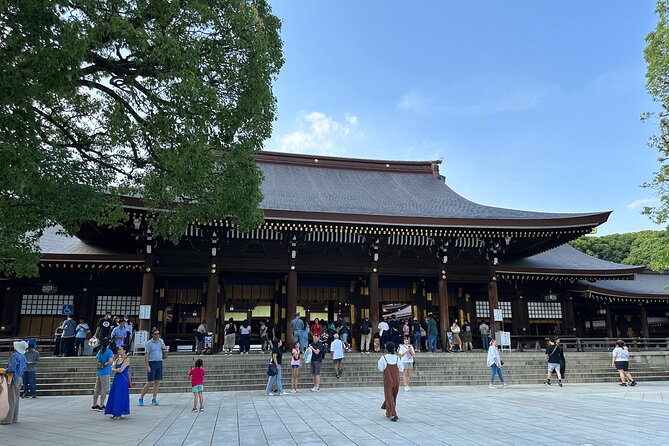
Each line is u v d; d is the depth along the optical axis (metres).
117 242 27.53
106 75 11.24
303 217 24.89
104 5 10.35
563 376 21.52
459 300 32.25
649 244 61.31
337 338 21.44
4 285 26.06
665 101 24.30
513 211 31.08
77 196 11.66
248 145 13.46
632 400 15.91
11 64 8.68
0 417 10.44
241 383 19.94
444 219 26.52
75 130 13.23
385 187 36.91
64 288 26.77
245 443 9.19
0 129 8.64
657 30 24.03
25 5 8.35
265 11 14.05
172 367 20.42
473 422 11.45
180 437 9.79
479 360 24.11
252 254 26.75
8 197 10.31
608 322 35.81
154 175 13.78
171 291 28.11
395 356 12.18
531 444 8.98
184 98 10.59
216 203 13.66
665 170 24.30
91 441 9.40
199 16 11.18
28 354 17.22
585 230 27.53
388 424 11.21
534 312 33.34
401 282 31.48
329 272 27.75
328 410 13.54
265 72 12.61
